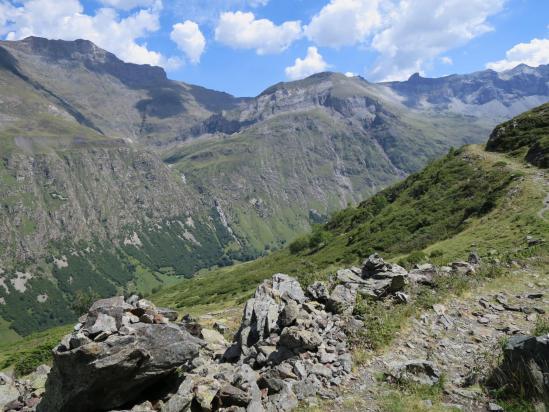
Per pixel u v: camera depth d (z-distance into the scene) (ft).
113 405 39.17
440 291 67.82
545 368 37.17
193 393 40.27
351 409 38.58
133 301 51.01
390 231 256.32
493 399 38.24
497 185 227.20
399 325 55.01
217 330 81.35
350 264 233.14
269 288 67.36
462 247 152.87
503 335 52.70
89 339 37.91
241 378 42.19
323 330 54.29
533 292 68.08
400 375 42.93
